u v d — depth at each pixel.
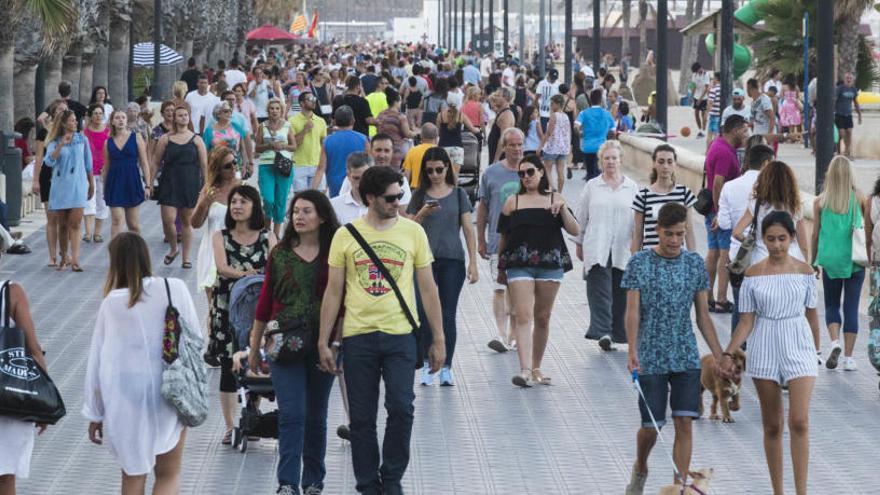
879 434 29.12
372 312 23.16
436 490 25.14
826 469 26.66
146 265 21.05
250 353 24.06
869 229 31.81
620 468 26.56
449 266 32.09
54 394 20.59
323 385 24.09
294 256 23.58
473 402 31.64
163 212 48.94
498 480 25.78
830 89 46.56
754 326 24.48
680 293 23.84
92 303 42.66
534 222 32.66
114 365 20.81
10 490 20.75
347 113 44.88
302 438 23.48
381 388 32.97
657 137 88.00
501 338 36.97
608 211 35.91
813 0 116.75
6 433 20.42
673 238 23.83
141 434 20.81
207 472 26.05
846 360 34.50
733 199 35.56
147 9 139.25
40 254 51.88
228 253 28.23
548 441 28.45
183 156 48.62
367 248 23.17
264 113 95.12
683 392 23.88
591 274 36.44
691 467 26.67
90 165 48.41
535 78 120.75
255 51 191.25
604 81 108.19
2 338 20.39
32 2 65.38
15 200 57.66
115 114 49.47
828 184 33.94
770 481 25.81
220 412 30.41
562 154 67.62
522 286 32.72
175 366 20.81
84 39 95.38
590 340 38.44
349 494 24.64
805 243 31.75
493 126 65.00
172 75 149.50
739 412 30.88
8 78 69.94
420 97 82.31
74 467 26.41
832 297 34.66
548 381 33.25
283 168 50.62
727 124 40.09
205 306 41.94
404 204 32.78
